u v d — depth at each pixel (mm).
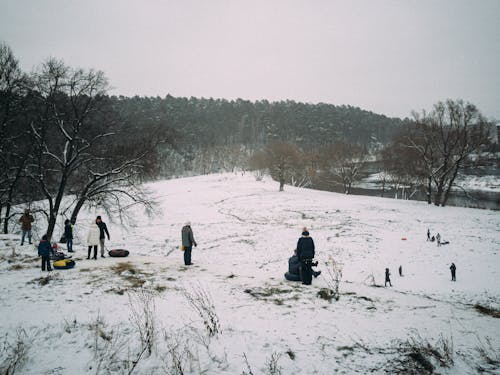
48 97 19000
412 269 23188
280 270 21984
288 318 6145
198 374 3955
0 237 18859
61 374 4012
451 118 50531
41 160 19969
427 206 51062
